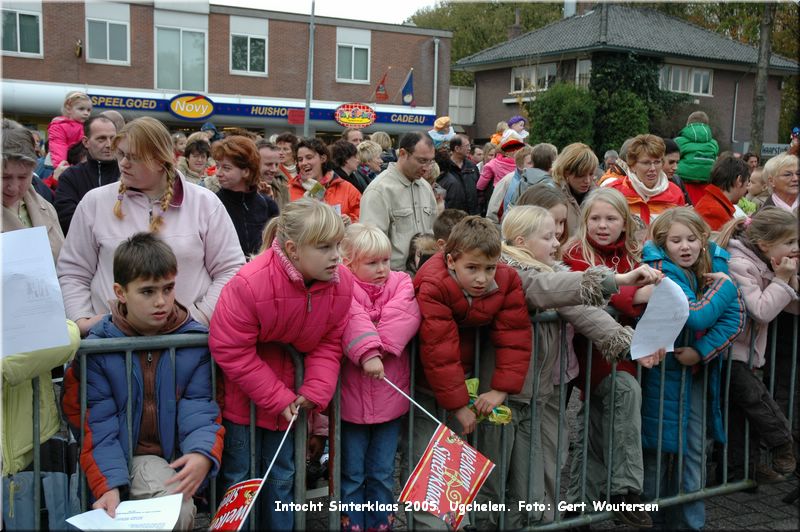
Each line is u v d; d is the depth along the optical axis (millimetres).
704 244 3322
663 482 3484
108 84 23750
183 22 24531
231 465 2750
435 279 2799
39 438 2443
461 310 2801
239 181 3971
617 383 3146
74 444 2664
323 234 2459
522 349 2863
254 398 2580
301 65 26375
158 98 24000
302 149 5770
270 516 2797
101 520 2291
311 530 3230
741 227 3660
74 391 2504
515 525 3152
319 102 26656
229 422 2723
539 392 3104
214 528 2590
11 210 2932
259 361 2584
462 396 2768
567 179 4418
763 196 7230
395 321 2822
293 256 2523
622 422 3129
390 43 27516
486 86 35031
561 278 2832
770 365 3750
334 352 2732
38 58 22672
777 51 29344
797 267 3385
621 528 3418
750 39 32281
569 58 30234
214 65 25156
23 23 22328
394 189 4566
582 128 26781
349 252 2951
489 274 2715
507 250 3062
